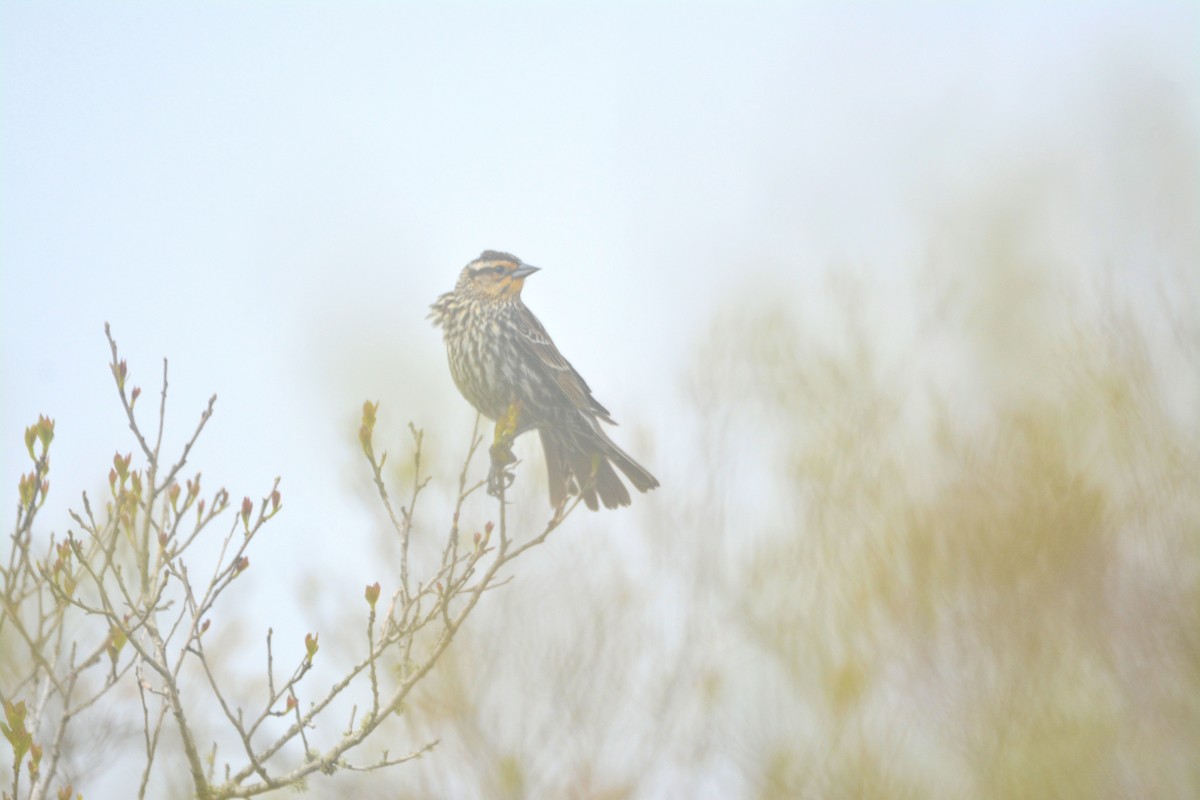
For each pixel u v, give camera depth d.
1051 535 12.11
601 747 12.37
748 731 12.21
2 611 7.55
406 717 12.35
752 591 12.59
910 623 12.24
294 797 11.73
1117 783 11.66
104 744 10.30
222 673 11.74
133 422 7.63
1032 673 11.96
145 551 7.53
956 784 11.95
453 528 7.94
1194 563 12.05
